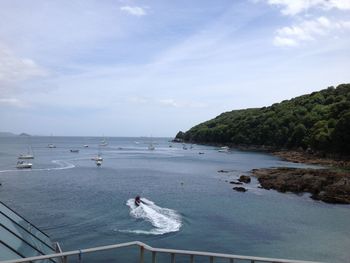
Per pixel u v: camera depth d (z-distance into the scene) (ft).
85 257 92.27
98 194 190.49
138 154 552.00
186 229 122.62
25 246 46.32
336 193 178.50
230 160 422.41
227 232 119.96
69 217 138.51
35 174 281.54
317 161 359.05
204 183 234.79
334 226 128.88
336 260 96.07
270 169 285.64
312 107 528.63
